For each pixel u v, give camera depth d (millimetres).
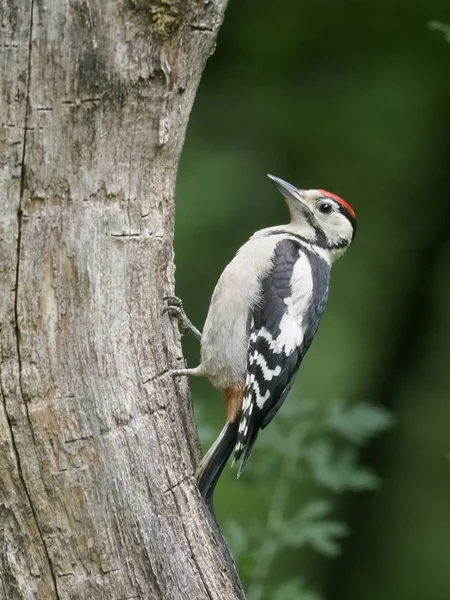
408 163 18812
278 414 10977
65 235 7531
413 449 19188
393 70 18797
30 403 7512
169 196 8273
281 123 18625
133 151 7766
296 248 10633
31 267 7445
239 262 10133
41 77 7219
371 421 11070
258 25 18906
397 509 18938
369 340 19000
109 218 7719
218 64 18922
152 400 8086
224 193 17859
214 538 8406
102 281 7727
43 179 7391
